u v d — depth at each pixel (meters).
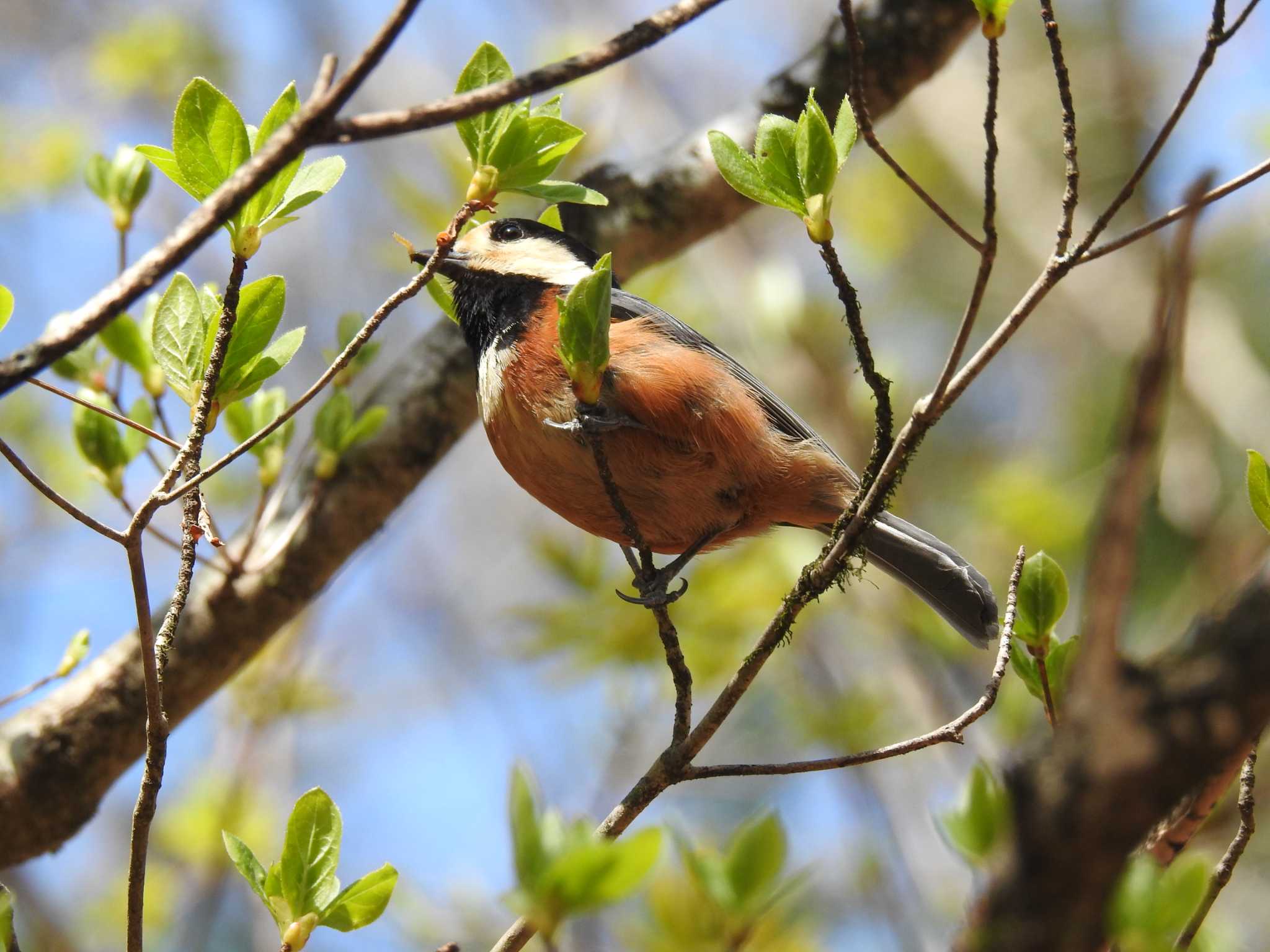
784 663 12.16
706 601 11.69
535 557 12.21
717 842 11.65
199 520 5.28
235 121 4.96
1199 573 12.39
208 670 8.06
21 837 7.79
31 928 10.14
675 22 4.33
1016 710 10.04
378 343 8.12
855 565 7.30
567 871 4.07
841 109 5.12
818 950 9.62
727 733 13.97
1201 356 15.02
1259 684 2.88
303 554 8.15
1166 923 3.85
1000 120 17.72
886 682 12.01
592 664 11.38
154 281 4.00
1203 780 2.89
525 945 5.21
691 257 14.30
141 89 15.70
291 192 4.96
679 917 5.58
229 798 11.27
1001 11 4.44
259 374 5.30
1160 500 13.10
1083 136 17.69
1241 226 17.09
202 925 10.66
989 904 2.96
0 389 3.95
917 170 17.89
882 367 12.15
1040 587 5.87
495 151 5.13
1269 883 11.78
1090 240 4.76
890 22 8.71
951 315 18.05
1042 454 16.84
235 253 4.84
